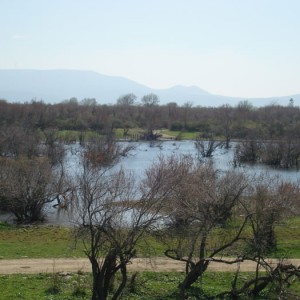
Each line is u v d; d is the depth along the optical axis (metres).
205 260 24.62
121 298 25.03
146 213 22.12
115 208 21.56
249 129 142.62
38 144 97.00
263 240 28.36
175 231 25.16
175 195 24.05
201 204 25.25
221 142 124.44
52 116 148.00
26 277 29.36
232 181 37.97
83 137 122.62
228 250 32.19
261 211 27.94
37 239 41.12
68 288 27.31
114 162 80.75
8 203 52.88
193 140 144.75
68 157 94.50
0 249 36.78
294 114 179.75
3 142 91.94
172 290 26.86
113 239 21.17
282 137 124.75
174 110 181.12
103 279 22.39
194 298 25.83
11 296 25.72
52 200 54.12
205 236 25.19
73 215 31.97
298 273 25.81
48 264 32.31
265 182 51.97
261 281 28.61
